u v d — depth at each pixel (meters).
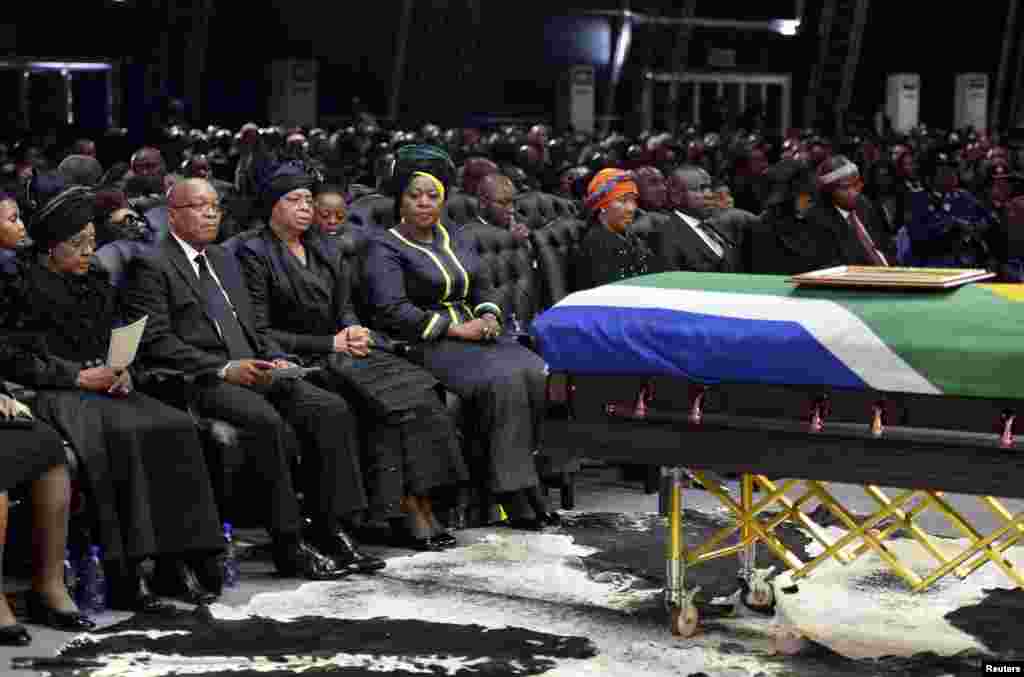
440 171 7.41
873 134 29.03
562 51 35.81
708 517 7.31
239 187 8.62
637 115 37.19
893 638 5.41
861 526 5.39
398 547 6.84
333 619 5.64
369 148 16.75
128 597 5.78
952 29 41.28
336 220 7.70
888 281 5.04
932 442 4.79
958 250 11.28
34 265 5.98
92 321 6.05
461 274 7.36
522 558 6.59
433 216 7.32
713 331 5.11
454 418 7.07
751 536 5.64
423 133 20.09
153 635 5.43
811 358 4.94
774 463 5.08
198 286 6.49
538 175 13.28
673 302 5.28
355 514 6.71
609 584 6.15
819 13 39.53
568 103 35.34
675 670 5.04
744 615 5.72
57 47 28.67
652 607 5.82
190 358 6.34
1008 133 28.03
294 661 5.12
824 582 6.16
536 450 7.12
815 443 5.00
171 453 5.84
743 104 39.28
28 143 16.86
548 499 7.56
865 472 4.92
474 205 8.90
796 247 8.44
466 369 7.10
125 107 29.72
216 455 6.16
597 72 36.50
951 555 6.49
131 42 29.75
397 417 6.72
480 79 34.78
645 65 37.22
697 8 37.84
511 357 7.16
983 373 4.68
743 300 5.16
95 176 8.94
